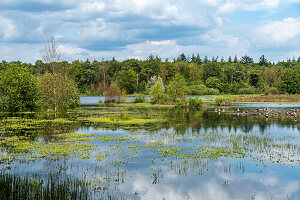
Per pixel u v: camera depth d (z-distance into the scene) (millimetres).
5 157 15516
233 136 22328
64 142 19609
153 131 24656
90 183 11672
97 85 123125
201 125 28547
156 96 65688
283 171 13547
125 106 57688
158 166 14234
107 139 20641
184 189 11367
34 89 44438
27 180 10719
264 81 130125
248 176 12891
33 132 23594
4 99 42062
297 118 34969
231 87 113062
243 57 188875
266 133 23844
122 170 13594
